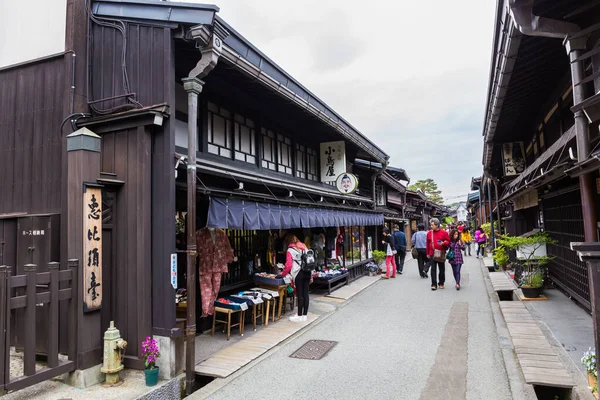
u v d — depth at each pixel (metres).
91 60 5.68
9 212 5.85
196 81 5.27
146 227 5.11
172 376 4.97
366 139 12.90
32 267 4.15
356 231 14.34
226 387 4.87
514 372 4.98
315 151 12.79
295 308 9.10
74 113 5.44
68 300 4.73
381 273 15.02
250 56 6.26
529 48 5.46
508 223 15.45
